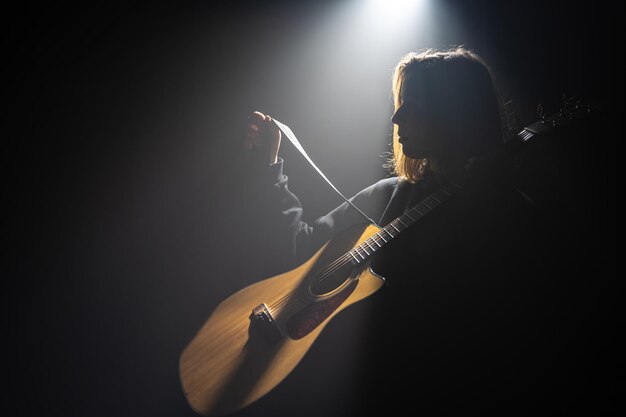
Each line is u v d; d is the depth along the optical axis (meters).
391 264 1.27
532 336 1.10
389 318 1.24
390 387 1.22
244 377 1.23
